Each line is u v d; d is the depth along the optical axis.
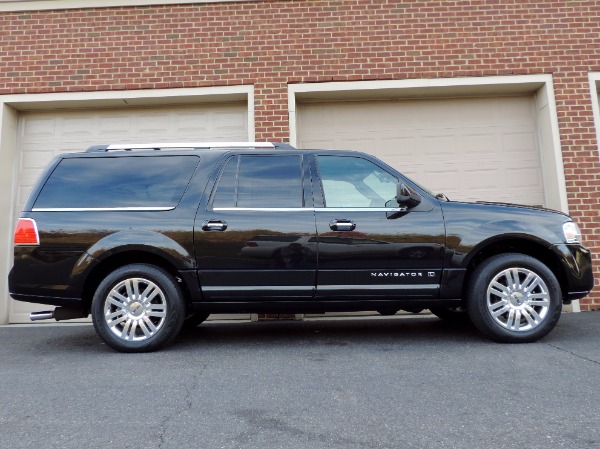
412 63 6.86
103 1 6.97
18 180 6.97
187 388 3.10
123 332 4.11
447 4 6.95
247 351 4.16
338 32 6.92
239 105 7.09
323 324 5.75
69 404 2.84
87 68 6.88
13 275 4.13
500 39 6.88
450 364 3.57
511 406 2.69
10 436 2.38
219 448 2.21
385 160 7.07
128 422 2.54
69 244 4.12
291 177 4.34
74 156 4.45
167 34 6.93
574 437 2.27
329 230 4.16
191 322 5.34
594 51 6.84
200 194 4.27
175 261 4.11
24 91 6.83
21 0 6.95
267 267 4.14
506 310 4.17
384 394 2.93
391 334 4.89
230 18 6.95
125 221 4.16
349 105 7.13
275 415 2.61
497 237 4.16
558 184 6.59
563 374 3.26
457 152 7.06
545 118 6.84
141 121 7.07
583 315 5.81
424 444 2.22
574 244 4.27
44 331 5.73
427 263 4.15
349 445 2.22
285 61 6.88
